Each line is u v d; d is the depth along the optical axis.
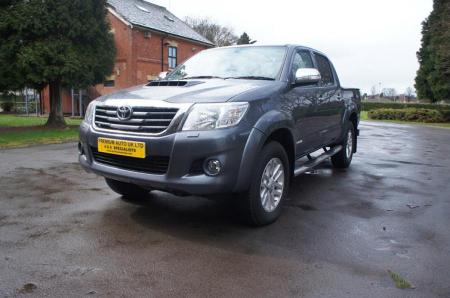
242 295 2.65
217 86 4.04
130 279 2.82
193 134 3.42
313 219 4.26
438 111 26.45
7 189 5.30
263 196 3.95
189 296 2.62
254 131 3.62
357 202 4.99
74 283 2.75
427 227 4.07
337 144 6.92
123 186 4.64
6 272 2.88
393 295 2.67
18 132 12.54
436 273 3.01
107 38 14.62
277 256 3.27
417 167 7.71
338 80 6.54
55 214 4.24
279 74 4.57
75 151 9.06
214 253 3.30
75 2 13.11
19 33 12.50
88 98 26.11
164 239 3.59
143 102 3.64
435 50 27.31
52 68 12.83
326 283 2.83
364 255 3.32
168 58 28.25
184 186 3.43
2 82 13.06
